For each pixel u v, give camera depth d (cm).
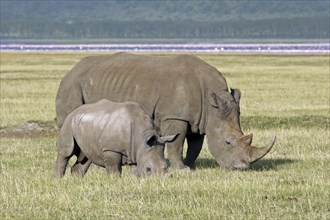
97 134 4409
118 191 4119
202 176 4616
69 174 4778
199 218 3619
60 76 15712
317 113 8688
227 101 4912
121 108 4403
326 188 4184
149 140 4266
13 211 3800
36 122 7938
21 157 5712
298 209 3756
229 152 4866
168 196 4012
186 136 5206
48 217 3678
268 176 4625
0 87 12688
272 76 15575
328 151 5869
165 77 5050
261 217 3606
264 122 7925
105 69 5212
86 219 3647
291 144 6272
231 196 4003
